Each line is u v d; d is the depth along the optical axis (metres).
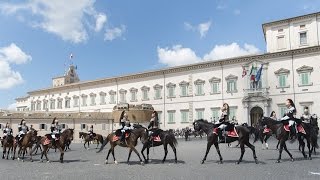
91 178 15.30
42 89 107.94
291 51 58.97
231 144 38.06
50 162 24.70
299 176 14.42
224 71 67.75
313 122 23.97
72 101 98.69
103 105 89.94
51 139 24.83
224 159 22.33
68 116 72.38
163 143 21.69
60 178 15.59
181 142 47.78
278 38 62.91
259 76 61.56
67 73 124.44
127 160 23.03
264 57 62.38
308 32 59.38
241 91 64.88
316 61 56.66
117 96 86.88
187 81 73.44
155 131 21.95
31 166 21.86
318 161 19.72
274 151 27.16
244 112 63.78
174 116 74.88
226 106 20.28
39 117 70.94
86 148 43.72
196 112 71.19
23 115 70.69
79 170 18.72
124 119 22.03
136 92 82.81
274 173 15.36
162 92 77.56
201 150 30.73
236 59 65.50
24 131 28.45
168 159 23.66
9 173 18.00
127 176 15.62
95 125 72.56
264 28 65.62
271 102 60.94
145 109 71.38
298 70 58.34
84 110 94.94
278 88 60.44
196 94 71.50
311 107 56.56
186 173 16.06
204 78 70.69
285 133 19.62
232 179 14.04
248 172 15.88
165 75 77.50
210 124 20.73
